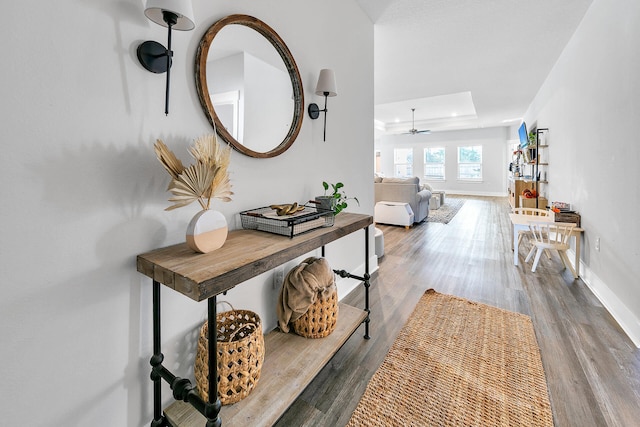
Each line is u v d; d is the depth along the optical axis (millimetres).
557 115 3959
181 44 1144
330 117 2133
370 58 2730
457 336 1813
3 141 742
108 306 966
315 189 1983
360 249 2652
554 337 1794
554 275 2816
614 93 2176
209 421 856
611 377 1450
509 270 2965
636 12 1855
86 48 883
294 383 1218
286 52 1618
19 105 763
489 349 1682
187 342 1220
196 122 1211
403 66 4059
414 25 2881
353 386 1420
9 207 760
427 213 5980
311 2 1895
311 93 1918
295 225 1263
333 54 2150
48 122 815
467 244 3980
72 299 885
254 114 1462
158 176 1084
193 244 995
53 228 838
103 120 930
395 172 11906
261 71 1498
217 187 1090
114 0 941
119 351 1002
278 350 1434
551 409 1267
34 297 812
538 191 5117
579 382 1420
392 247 3887
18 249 779
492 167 10062
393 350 1684
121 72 967
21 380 799
